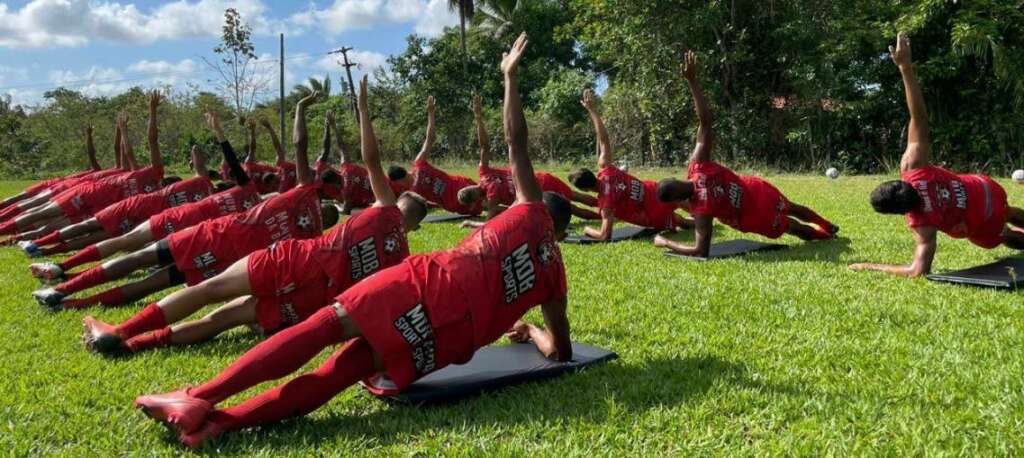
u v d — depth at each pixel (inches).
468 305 128.5
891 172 733.9
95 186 360.2
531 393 140.8
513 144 143.8
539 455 114.0
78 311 216.8
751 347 165.9
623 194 333.4
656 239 311.1
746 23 802.2
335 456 115.9
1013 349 155.2
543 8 1307.8
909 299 202.2
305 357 123.8
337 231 175.2
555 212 152.6
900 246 292.0
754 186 291.1
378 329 124.1
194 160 332.8
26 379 156.4
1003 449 109.2
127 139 368.2
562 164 989.8
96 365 166.6
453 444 119.9
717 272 251.8
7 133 1087.0
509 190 378.6
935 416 122.8
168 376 159.0
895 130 783.7
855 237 318.0
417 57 1184.2
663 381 144.2
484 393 141.0
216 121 270.4
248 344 181.8
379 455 117.0
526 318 200.4
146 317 173.8
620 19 824.9
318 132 1211.2
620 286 234.4
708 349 165.5
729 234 351.3
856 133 802.2
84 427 130.8
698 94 278.2
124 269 215.8
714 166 281.6
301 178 228.1
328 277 171.6
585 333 182.1
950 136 735.7
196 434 120.6
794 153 826.2
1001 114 709.9
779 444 114.3
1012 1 681.0
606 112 943.7
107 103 1182.9
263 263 170.7
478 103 377.4
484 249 133.3
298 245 173.9
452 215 458.3
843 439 115.3
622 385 143.2
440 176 418.0
